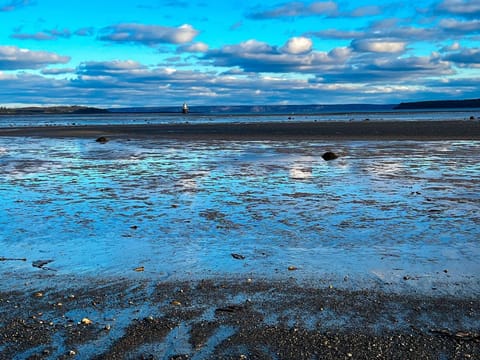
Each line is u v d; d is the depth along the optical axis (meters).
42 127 57.75
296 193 12.66
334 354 4.64
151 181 14.95
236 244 8.16
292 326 5.21
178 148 26.81
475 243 8.06
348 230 8.95
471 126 44.28
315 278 6.56
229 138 34.06
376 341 4.88
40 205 11.47
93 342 4.91
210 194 12.66
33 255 7.69
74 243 8.33
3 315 5.55
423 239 8.32
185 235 8.76
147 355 4.66
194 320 5.38
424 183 14.02
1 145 30.48
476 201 11.41
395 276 6.61
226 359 4.58
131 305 5.77
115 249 7.95
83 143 31.83
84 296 6.05
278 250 7.80
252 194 12.59
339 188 13.36
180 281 6.52
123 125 61.28
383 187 13.43
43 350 4.77
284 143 29.11
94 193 13.02
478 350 4.70
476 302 5.76
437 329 5.12
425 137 32.03
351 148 25.16
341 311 5.56
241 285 6.36
